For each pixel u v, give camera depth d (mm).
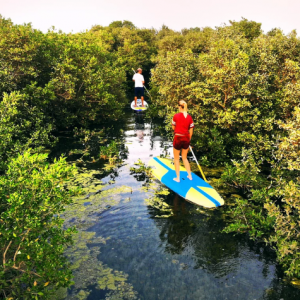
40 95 8406
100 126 11133
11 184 2799
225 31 13695
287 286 3064
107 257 3520
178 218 4488
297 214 4031
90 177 6082
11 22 9883
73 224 4262
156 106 13469
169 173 5914
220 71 6562
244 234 4062
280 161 5609
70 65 9211
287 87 6414
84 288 2994
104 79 11484
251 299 2877
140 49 27031
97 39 16094
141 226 4242
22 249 2664
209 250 3695
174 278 3170
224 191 5453
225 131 7602
